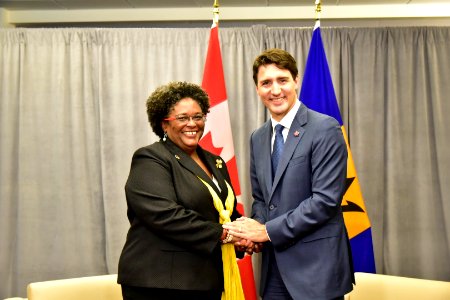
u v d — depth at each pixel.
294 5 3.91
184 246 1.79
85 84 3.56
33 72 3.58
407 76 3.52
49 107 3.58
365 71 3.54
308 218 1.89
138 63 3.60
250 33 3.59
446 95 3.51
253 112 3.59
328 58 3.56
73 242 3.55
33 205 3.54
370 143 3.52
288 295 2.07
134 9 3.99
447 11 3.85
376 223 3.50
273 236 1.94
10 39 3.59
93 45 3.59
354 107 3.56
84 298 2.77
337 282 1.92
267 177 2.11
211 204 1.92
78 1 3.80
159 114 1.98
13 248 3.58
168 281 1.76
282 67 2.06
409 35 3.54
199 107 1.99
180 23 4.11
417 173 3.52
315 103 3.02
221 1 3.81
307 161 1.99
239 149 3.57
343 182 1.97
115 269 3.51
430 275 3.50
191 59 3.61
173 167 1.88
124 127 3.57
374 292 2.80
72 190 3.56
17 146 3.60
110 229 3.51
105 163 3.53
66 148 3.56
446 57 3.53
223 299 1.91
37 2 3.81
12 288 3.57
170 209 1.77
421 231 3.51
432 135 3.55
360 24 4.05
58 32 3.58
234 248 1.99
